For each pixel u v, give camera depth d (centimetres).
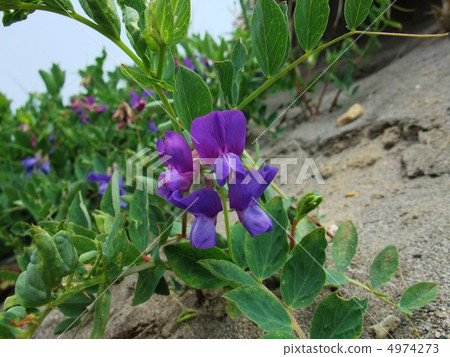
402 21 50
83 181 31
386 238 20
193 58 36
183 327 18
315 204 15
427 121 28
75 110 43
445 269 16
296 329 13
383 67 43
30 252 16
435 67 34
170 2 12
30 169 39
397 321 15
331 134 34
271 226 12
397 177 26
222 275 14
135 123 32
